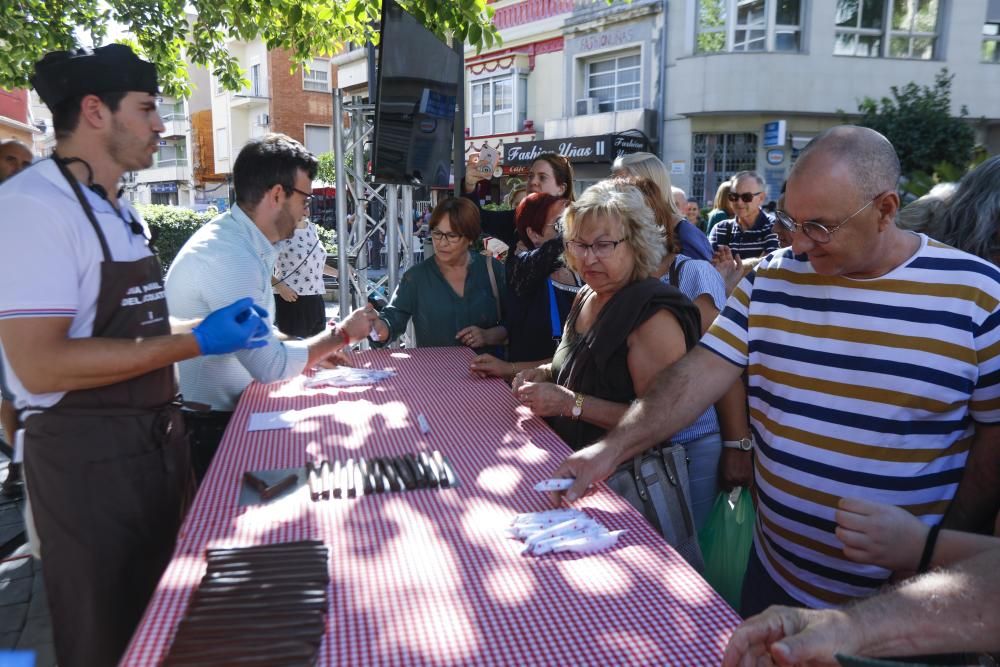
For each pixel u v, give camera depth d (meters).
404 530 1.39
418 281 3.47
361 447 1.90
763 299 1.66
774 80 13.33
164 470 1.85
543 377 2.39
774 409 1.64
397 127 4.22
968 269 1.40
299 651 0.98
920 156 11.53
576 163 15.38
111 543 1.75
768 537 1.71
